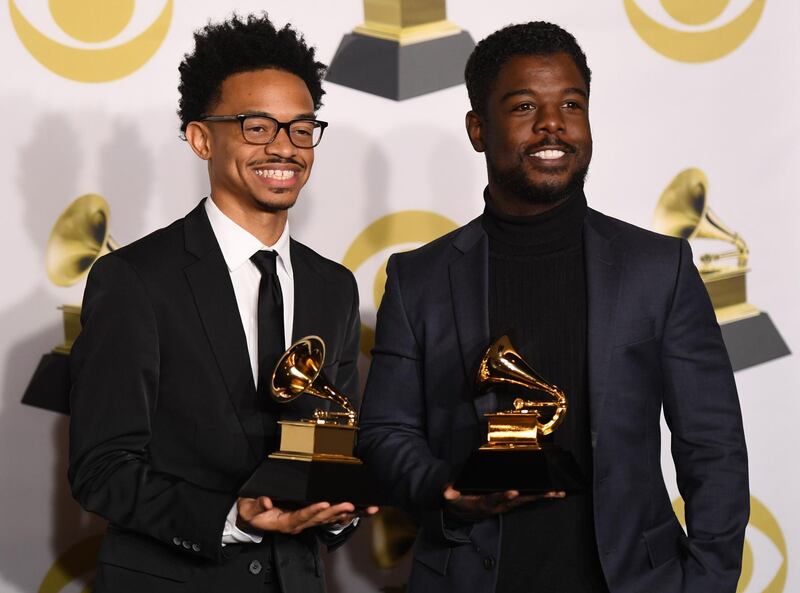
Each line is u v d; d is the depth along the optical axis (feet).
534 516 26.78
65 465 38.11
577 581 26.53
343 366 31.35
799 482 41.04
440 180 39.93
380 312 29.91
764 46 41.24
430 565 27.55
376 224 39.63
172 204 38.60
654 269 27.99
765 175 41.24
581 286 27.91
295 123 28.89
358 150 39.52
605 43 40.57
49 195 37.76
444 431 28.22
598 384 26.86
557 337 27.68
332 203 39.37
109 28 38.06
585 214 28.73
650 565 26.68
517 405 26.35
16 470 37.78
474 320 27.94
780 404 41.09
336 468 26.55
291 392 26.89
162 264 28.45
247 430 27.84
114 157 38.19
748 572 40.83
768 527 40.93
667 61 40.83
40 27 37.52
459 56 40.01
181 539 26.12
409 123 39.75
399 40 39.63
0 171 37.37
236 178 28.78
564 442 27.22
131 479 26.50
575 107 28.02
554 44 28.35
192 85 30.04
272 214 29.37
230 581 27.35
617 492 26.58
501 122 27.96
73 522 38.24
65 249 37.93
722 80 41.11
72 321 37.99
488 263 28.48
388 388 29.14
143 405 27.45
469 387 27.86
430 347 28.60
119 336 27.66
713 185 41.09
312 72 30.63
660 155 40.86
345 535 30.12
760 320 41.11
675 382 27.96
